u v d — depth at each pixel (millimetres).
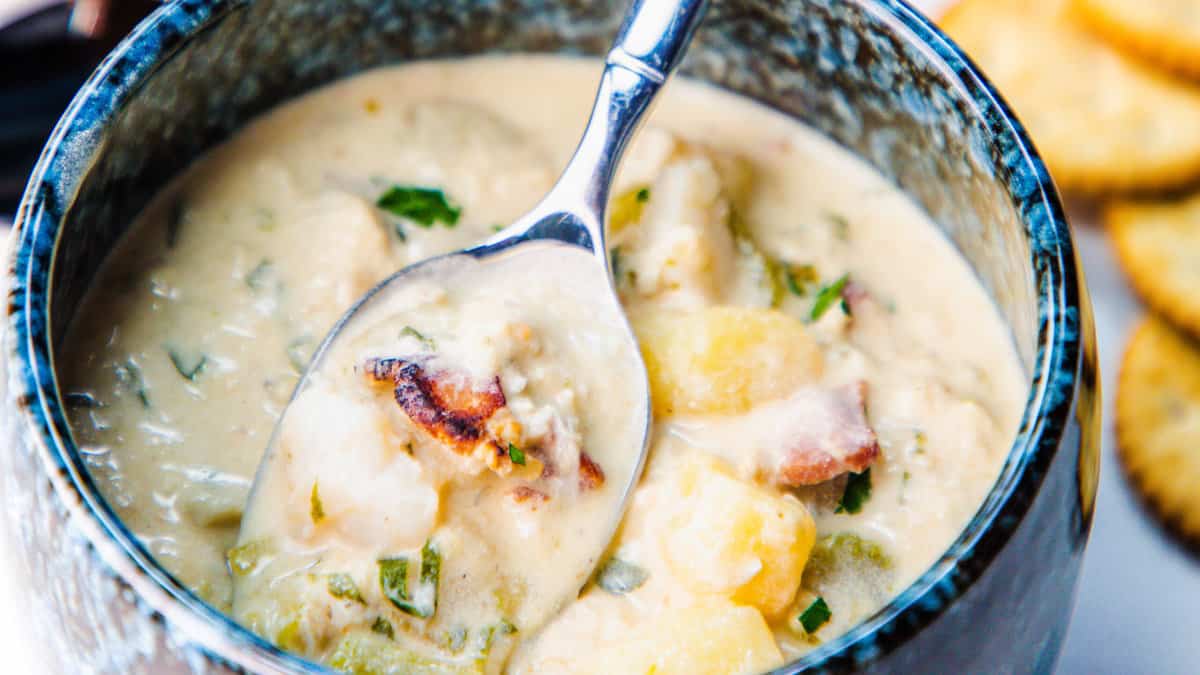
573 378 298
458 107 340
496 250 308
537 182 332
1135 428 368
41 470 260
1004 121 296
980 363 314
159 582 253
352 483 284
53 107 376
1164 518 360
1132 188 389
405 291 305
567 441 290
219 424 301
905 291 323
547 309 304
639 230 321
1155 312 383
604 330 303
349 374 296
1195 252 383
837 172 335
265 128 333
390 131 336
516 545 287
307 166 331
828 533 296
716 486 290
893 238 328
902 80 314
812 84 331
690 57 340
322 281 313
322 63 333
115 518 258
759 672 254
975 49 412
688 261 315
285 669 248
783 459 296
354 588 280
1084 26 411
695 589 285
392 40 337
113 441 298
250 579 283
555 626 284
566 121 342
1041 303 278
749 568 283
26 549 269
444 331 300
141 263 315
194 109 319
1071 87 404
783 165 337
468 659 279
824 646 252
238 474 296
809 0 317
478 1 335
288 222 322
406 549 284
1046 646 284
